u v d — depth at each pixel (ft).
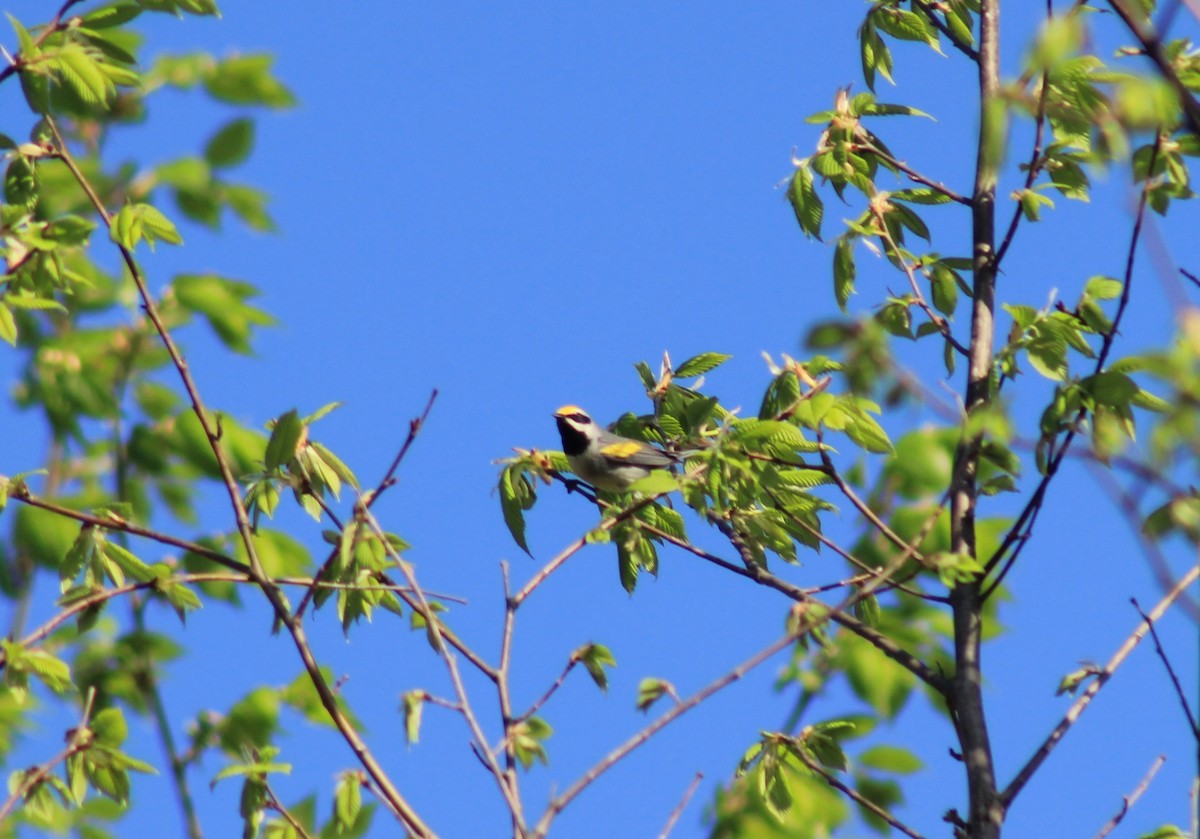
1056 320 37.17
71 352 41.68
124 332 42.39
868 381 28.58
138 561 36.19
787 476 38.99
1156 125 24.76
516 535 41.96
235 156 43.62
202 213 43.27
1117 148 24.32
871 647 39.17
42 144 38.99
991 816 34.35
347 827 30.27
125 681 39.09
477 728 29.17
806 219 44.60
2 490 35.12
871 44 48.55
